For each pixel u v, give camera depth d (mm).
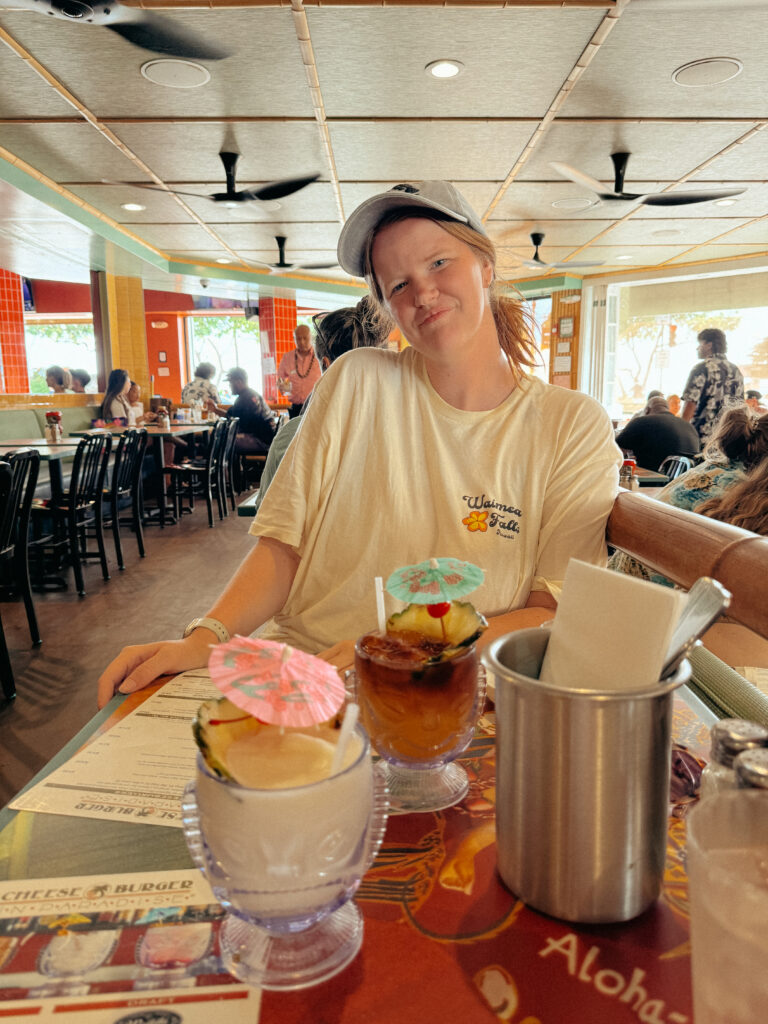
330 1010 413
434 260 1045
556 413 1159
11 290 11227
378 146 4707
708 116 4234
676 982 425
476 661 636
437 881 524
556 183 5547
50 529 5602
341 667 881
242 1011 415
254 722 483
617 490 1125
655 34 3256
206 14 3025
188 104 4008
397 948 459
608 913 466
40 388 16594
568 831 457
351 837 436
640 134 4520
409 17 3084
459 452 1176
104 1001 425
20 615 4121
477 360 1156
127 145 4711
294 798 411
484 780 668
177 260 8875
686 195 5879
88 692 3031
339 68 3559
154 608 4262
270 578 1157
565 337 10508
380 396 1196
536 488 1155
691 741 709
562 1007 410
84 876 540
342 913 492
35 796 646
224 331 17156
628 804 448
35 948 469
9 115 4168
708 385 6512
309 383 7914
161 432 6664
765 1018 327
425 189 1050
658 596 473
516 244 7934
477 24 3150
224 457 7434
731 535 684
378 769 557
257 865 417
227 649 458
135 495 5629
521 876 489
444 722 604
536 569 1179
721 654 1458
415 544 1188
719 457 1688
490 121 4273
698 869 353
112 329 9469
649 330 11172
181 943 472
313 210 6324
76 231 6625
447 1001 417
